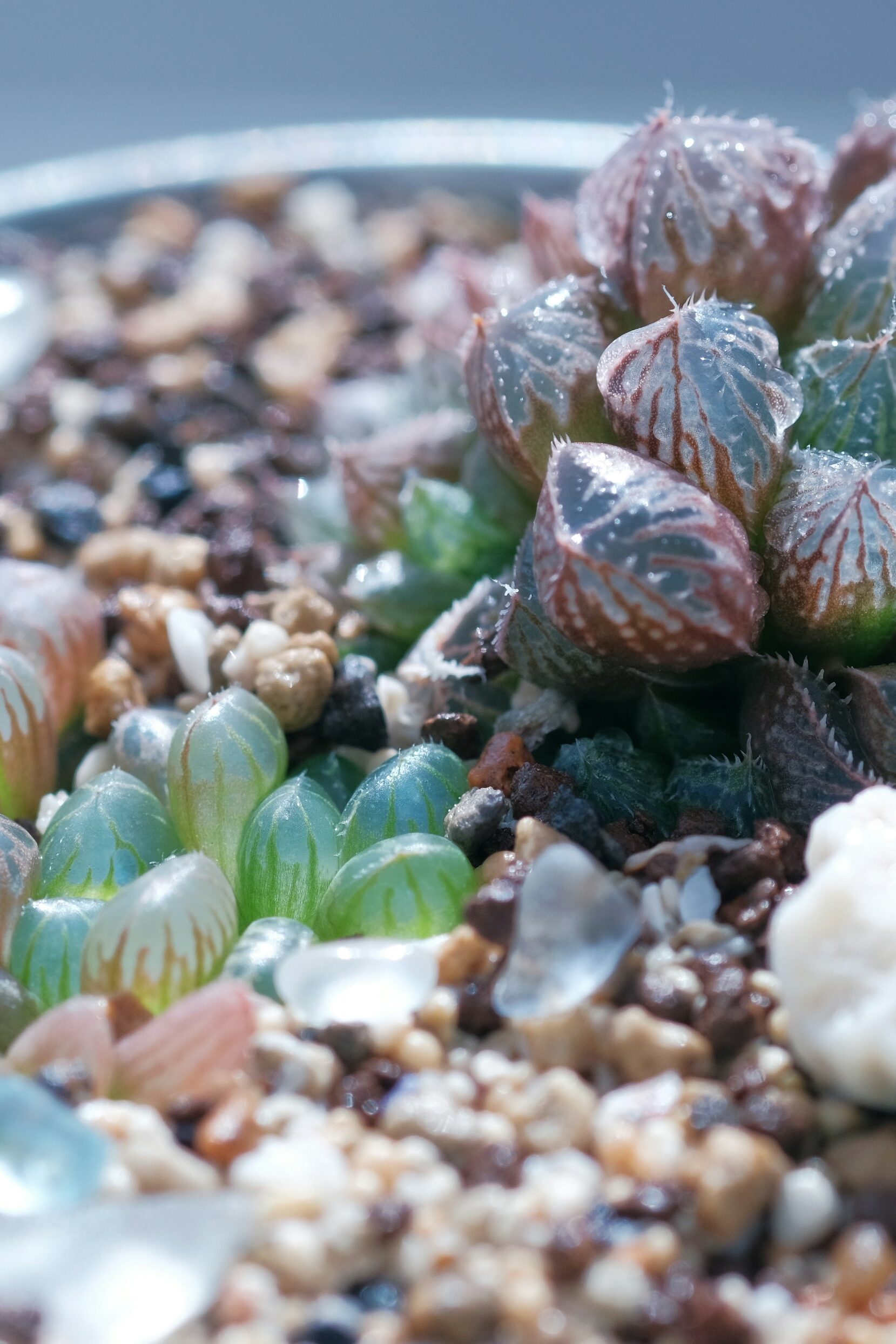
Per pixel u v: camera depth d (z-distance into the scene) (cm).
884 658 13
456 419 15
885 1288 11
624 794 13
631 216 13
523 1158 11
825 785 13
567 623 12
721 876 12
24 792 14
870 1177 11
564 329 13
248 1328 11
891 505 12
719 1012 12
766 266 13
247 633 14
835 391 13
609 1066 12
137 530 16
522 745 13
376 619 14
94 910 12
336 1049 12
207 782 13
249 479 17
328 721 14
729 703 13
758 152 13
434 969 12
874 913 11
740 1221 11
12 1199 11
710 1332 11
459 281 15
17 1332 11
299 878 13
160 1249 11
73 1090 12
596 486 12
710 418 13
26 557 17
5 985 12
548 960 12
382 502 15
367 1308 11
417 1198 11
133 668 15
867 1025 11
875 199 14
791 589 13
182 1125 12
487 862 13
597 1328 11
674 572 12
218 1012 12
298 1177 11
